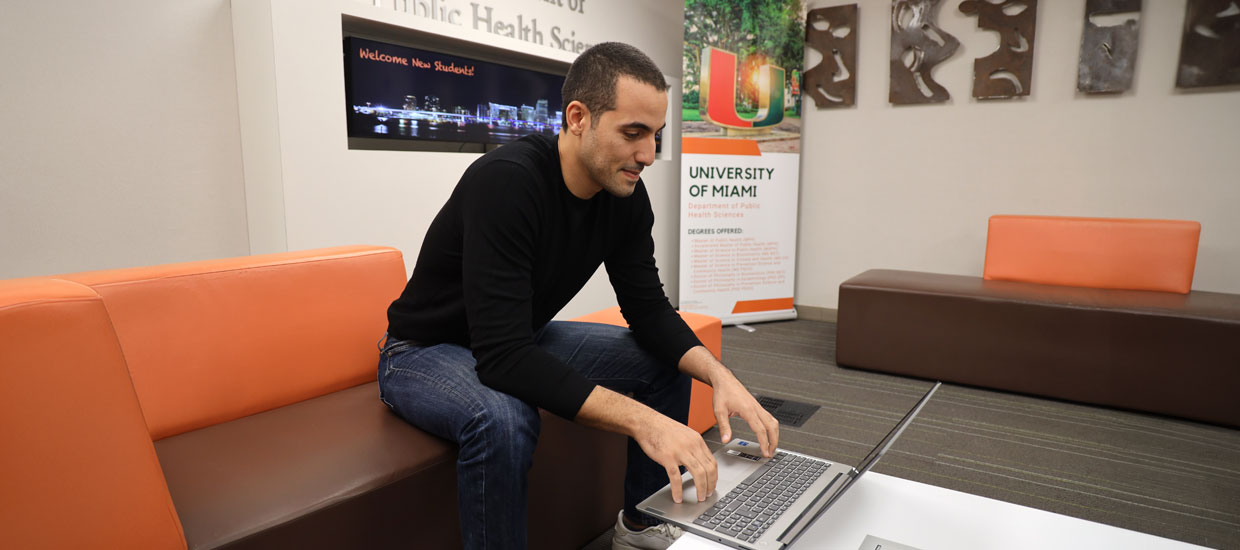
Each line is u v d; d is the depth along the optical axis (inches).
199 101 92.0
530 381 43.5
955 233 155.3
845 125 164.4
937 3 149.0
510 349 44.1
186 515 38.3
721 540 35.4
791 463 45.1
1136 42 131.8
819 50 163.9
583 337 59.1
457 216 48.6
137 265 88.4
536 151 47.9
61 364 31.7
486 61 118.4
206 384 52.9
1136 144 135.9
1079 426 99.1
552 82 132.3
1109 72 134.2
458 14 119.0
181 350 51.9
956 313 116.3
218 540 36.3
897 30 153.6
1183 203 133.6
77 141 82.2
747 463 45.4
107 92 83.9
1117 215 139.4
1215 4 124.6
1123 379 104.5
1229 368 96.9
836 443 92.4
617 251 56.8
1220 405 98.0
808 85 166.9
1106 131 138.0
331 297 62.0
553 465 57.6
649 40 163.8
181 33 89.4
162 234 90.4
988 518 40.4
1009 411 105.7
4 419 29.7
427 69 108.7
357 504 42.4
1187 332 99.3
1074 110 140.2
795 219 168.6
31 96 78.4
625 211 54.4
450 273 51.1
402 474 45.0
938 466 85.0
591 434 62.0
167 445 48.4
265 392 56.6
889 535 38.3
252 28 90.0
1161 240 119.0
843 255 168.9
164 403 50.5
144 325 50.3
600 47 44.8
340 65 94.7
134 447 34.3
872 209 163.8
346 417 53.8
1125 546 37.1
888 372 124.1
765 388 116.5
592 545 63.7
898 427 44.0
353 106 99.4
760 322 169.2
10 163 77.5
